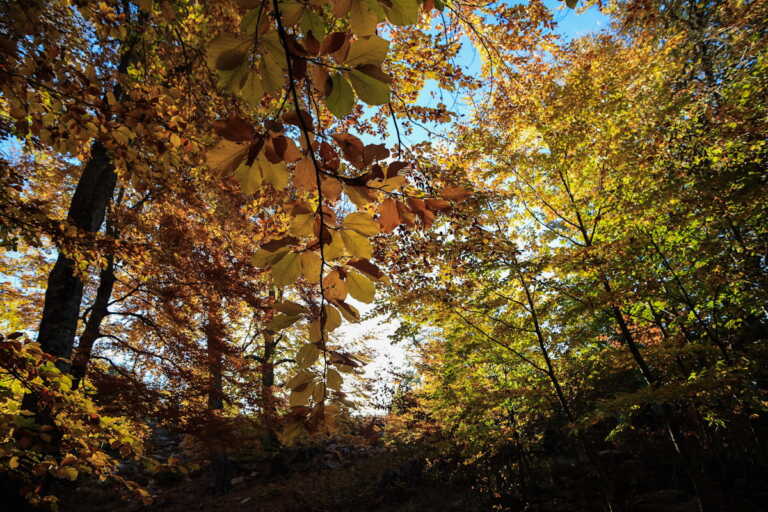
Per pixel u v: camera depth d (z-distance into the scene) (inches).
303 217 26.3
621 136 228.7
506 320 273.7
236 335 415.8
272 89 23.6
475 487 379.9
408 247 200.5
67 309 195.9
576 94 227.6
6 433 77.0
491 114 232.4
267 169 24.5
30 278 326.6
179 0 128.3
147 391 223.0
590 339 271.7
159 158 95.3
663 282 223.3
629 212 216.8
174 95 91.0
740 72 218.1
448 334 296.5
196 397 243.8
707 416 221.3
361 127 154.4
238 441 233.9
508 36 168.1
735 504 247.4
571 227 265.3
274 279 27.4
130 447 93.3
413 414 397.4
